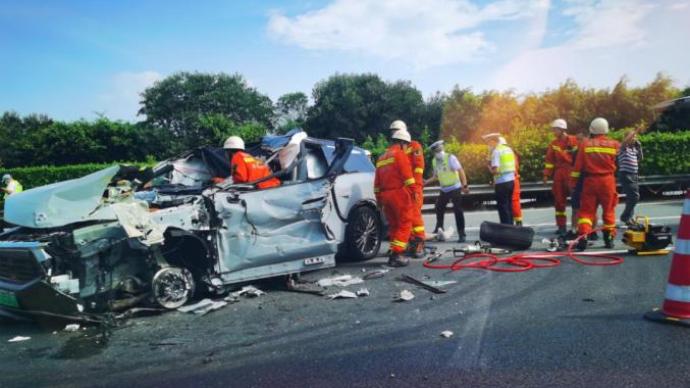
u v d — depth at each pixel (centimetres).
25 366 361
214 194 514
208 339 401
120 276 465
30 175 1995
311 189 602
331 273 626
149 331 428
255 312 471
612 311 421
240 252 525
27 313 450
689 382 289
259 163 612
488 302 462
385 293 515
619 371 306
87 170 2050
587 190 673
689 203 388
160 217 472
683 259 388
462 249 709
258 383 312
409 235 644
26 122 4419
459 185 804
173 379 326
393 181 640
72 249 434
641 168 1419
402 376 312
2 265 456
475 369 317
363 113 3797
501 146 791
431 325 406
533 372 309
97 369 349
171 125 4175
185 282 491
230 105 4400
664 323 386
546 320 405
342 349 363
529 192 1442
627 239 646
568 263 610
